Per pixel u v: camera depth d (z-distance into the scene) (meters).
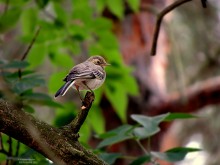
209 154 20.69
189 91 16.75
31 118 5.44
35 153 6.71
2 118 5.26
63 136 5.46
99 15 14.35
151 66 16.41
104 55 10.50
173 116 7.19
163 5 17.11
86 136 8.43
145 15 16.75
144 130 6.95
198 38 19.67
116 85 10.13
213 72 19.64
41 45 10.12
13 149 7.18
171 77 17.23
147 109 15.80
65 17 10.27
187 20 19.47
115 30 16.34
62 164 5.37
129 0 11.40
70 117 8.85
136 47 16.41
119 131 6.96
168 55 17.41
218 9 19.91
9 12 9.95
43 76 7.30
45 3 10.14
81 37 10.31
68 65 10.27
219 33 19.83
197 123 20.97
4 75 7.15
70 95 12.42
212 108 21.11
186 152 6.82
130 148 14.60
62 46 10.28
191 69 19.55
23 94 7.18
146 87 15.95
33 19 10.19
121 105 10.26
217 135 20.94
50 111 11.96
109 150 14.53
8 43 13.80
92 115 9.89
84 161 5.42
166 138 17.12
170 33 17.73
